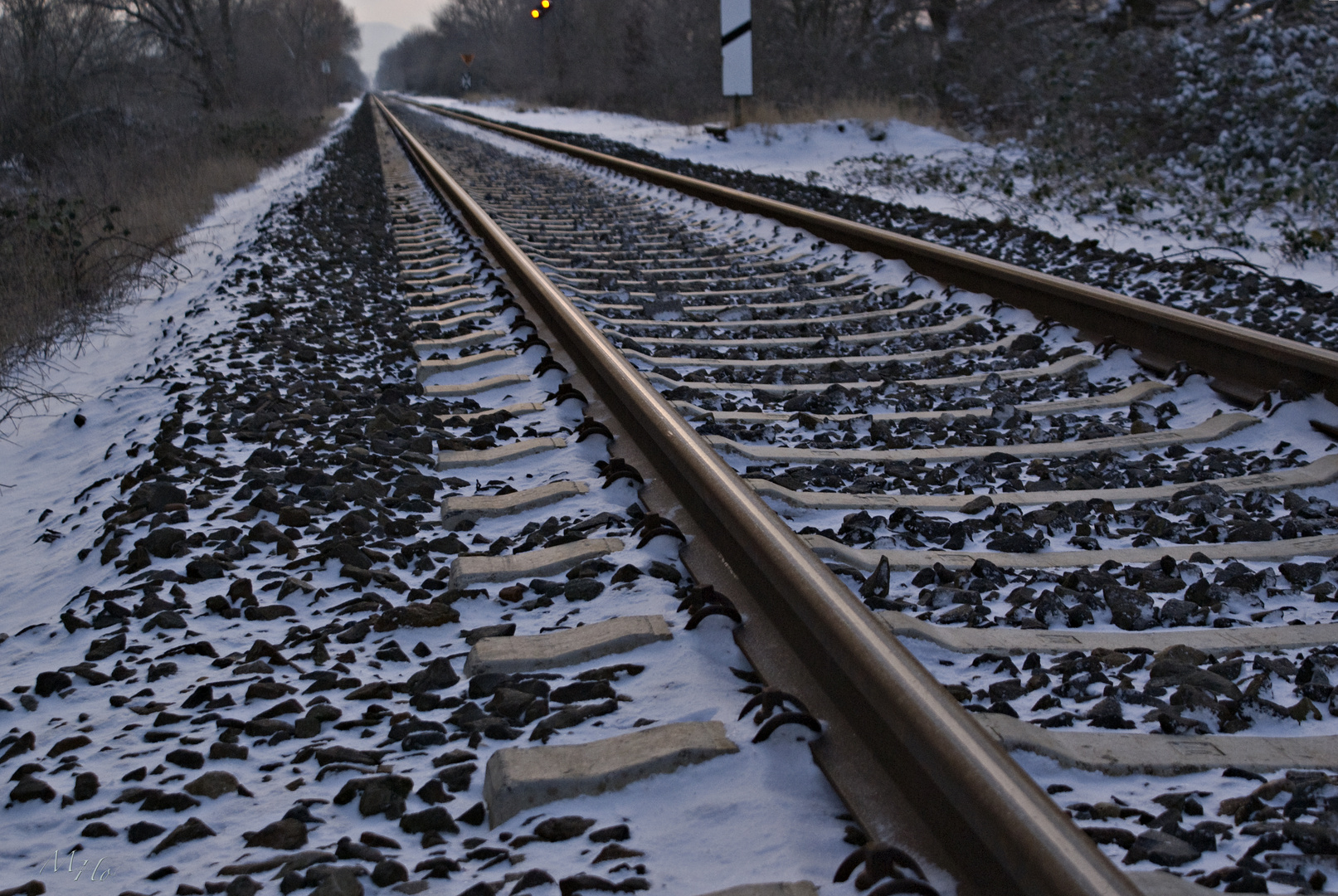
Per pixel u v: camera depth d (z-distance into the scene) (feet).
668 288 27.04
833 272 28.63
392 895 6.34
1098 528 12.00
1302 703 8.07
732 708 8.00
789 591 8.00
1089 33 66.39
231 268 32.22
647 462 12.99
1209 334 17.02
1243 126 47.06
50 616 11.43
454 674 9.09
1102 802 6.95
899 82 80.48
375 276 30.58
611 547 10.98
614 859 6.51
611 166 57.26
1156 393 17.25
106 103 60.03
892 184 51.08
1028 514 12.28
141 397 19.43
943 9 80.12
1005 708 7.96
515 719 8.24
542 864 6.53
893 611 9.43
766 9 90.53
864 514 11.84
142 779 7.86
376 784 7.43
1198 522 12.05
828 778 7.00
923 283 25.86
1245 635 9.31
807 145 69.26
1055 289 21.02
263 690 8.92
